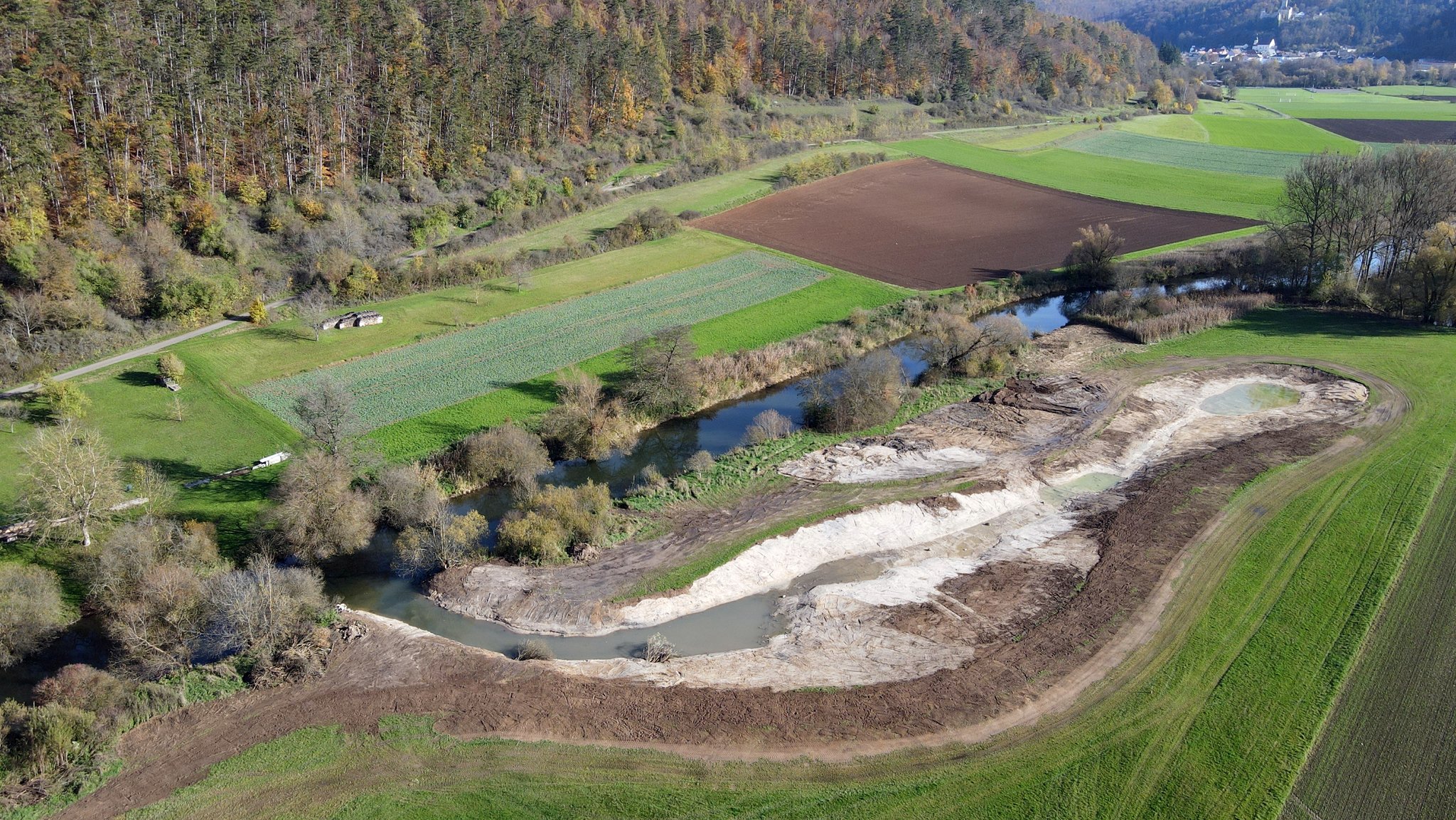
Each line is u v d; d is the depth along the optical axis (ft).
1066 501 191.72
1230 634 143.02
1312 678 131.95
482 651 144.46
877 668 140.56
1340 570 157.58
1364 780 113.50
